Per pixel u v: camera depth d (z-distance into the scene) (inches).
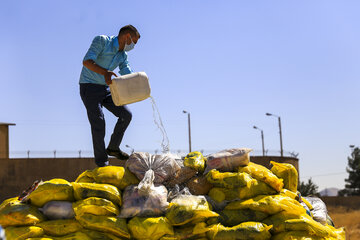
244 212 212.7
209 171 224.5
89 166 1071.6
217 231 202.5
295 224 207.5
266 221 212.1
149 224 199.5
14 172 1053.8
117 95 235.3
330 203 1628.9
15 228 198.5
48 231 200.1
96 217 200.2
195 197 209.3
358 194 2247.8
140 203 205.2
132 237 201.9
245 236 201.3
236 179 216.7
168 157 225.1
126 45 244.1
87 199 202.8
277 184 220.5
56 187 208.1
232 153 230.4
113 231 199.5
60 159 1063.0
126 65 252.8
